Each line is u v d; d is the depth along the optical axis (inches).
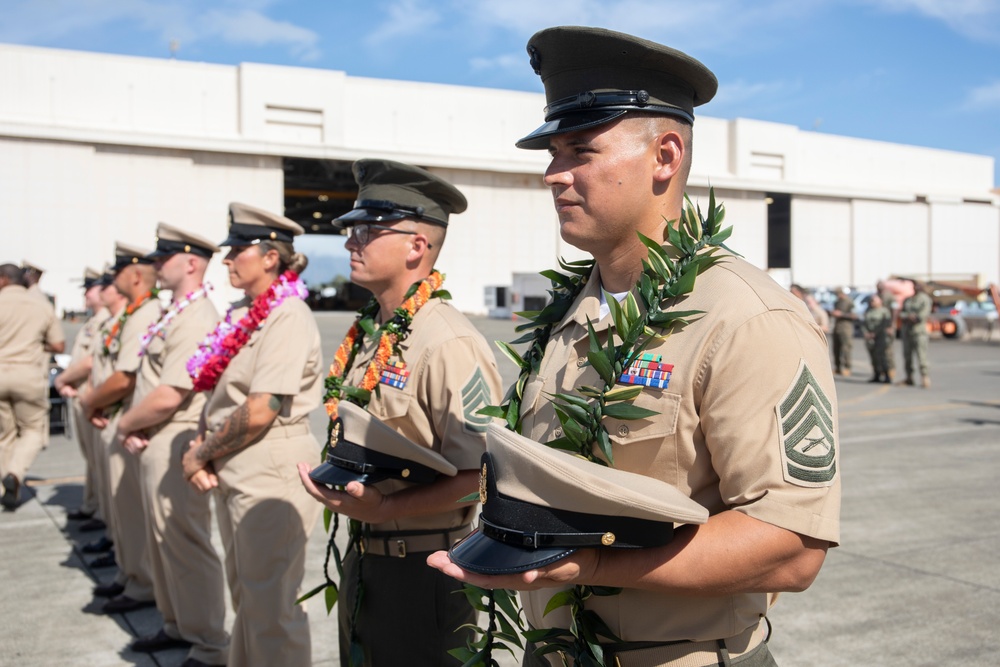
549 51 62.9
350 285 1941.4
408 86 1462.8
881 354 608.7
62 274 1238.3
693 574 53.1
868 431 395.2
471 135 1509.6
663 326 60.5
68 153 1237.7
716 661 60.4
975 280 1235.9
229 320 141.3
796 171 1786.4
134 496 186.2
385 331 106.3
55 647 164.7
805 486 53.5
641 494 51.7
